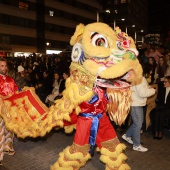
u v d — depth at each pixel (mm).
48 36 43312
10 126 2949
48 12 42938
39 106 3094
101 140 2916
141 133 5219
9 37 36938
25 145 4535
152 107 5020
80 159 2766
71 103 2693
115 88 2852
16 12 37500
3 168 3637
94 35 2639
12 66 14258
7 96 3262
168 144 4574
